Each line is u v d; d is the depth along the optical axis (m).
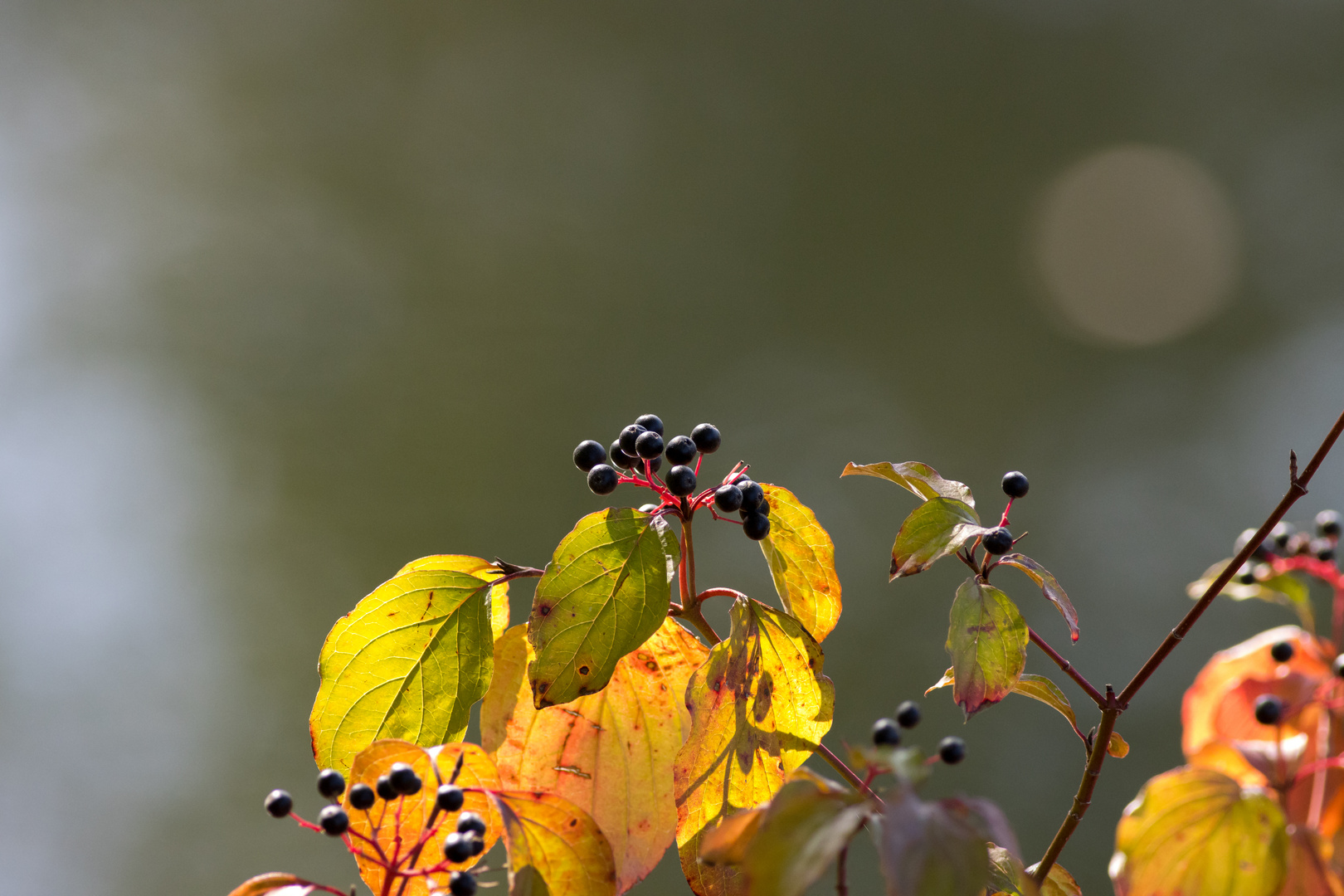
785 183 12.77
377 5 13.38
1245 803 2.04
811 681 1.62
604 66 13.30
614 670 1.58
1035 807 8.62
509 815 1.44
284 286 11.45
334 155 12.38
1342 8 12.48
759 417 11.66
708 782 1.60
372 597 1.66
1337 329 11.36
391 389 11.03
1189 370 11.75
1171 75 12.95
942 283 12.32
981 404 11.82
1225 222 12.25
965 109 12.96
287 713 9.54
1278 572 2.41
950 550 1.61
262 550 10.17
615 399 11.48
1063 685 9.40
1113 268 12.26
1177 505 10.84
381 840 1.56
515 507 10.61
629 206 12.60
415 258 12.00
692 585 1.71
